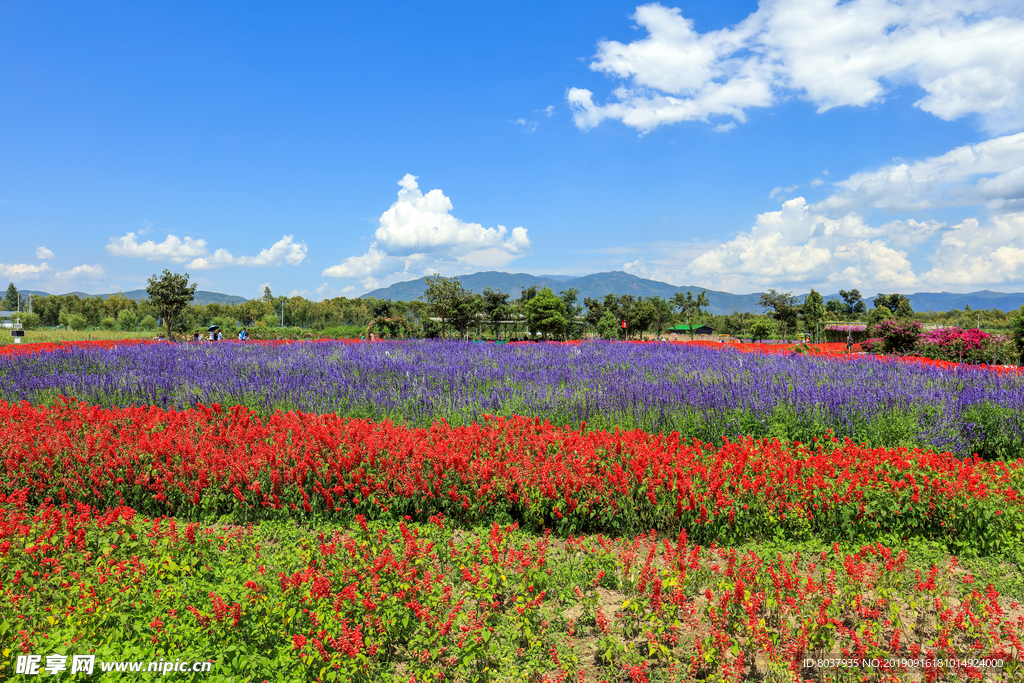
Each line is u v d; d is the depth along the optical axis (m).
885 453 6.07
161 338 33.53
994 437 7.31
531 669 3.42
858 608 3.80
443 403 8.91
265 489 5.86
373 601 3.72
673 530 5.24
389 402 9.15
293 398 9.48
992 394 8.12
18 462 6.26
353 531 5.29
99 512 5.96
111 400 9.87
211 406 8.97
